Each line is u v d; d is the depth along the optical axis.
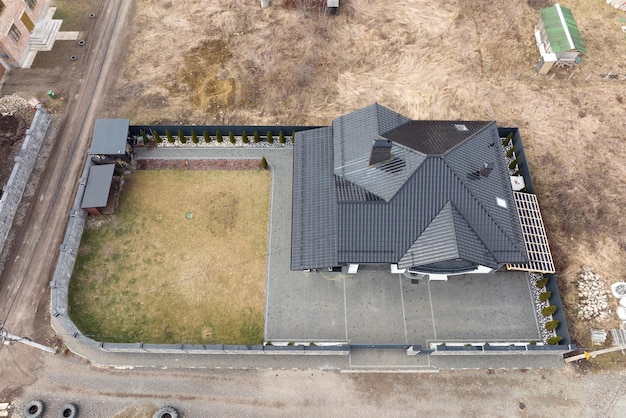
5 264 33.06
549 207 35.97
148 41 46.34
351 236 28.25
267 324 31.03
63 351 29.80
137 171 37.53
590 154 38.69
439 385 28.98
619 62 44.84
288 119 40.97
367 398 28.59
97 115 40.97
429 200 28.19
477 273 32.88
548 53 43.00
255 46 45.81
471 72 44.19
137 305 31.66
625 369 29.59
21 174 35.91
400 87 43.16
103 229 34.62
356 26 47.56
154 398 28.45
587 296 31.95
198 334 30.69
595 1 49.47
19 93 42.06
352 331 30.81
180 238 34.41
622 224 35.00
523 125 40.59
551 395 28.66
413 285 32.44
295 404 28.39
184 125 40.22
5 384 28.77
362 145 31.39
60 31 47.00
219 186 36.91
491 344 30.45
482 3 49.47
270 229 34.81
